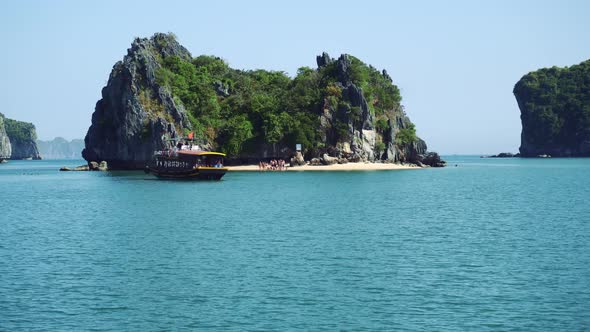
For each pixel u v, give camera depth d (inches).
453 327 1520.7
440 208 3836.1
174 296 1775.3
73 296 1784.0
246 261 2204.7
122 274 2028.8
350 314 1614.2
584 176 7613.2
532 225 3053.6
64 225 3152.1
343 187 5551.2
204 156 6333.7
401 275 1998.0
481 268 2090.3
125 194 4827.8
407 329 1508.4
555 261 2187.5
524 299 1728.6
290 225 3061.0
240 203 4089.6
